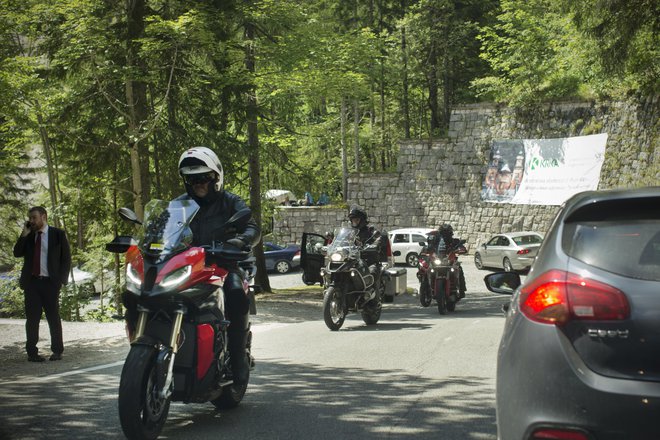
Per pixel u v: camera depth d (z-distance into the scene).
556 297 3.37
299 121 26.02
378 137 54.03
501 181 41.25
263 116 22.22
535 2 40.03
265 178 27.20
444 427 5.81
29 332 10.14
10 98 16.12
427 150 43.72
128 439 5.18
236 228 6.11
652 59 30.67
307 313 18.86
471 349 10.27
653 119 35.69
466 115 42.69
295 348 10.72
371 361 9.27
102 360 10.00
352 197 45.38
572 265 3.43
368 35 24.38
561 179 38.88
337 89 23.33
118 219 23.17
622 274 3.33
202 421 6.13
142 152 20.00
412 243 39.53
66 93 19.62
